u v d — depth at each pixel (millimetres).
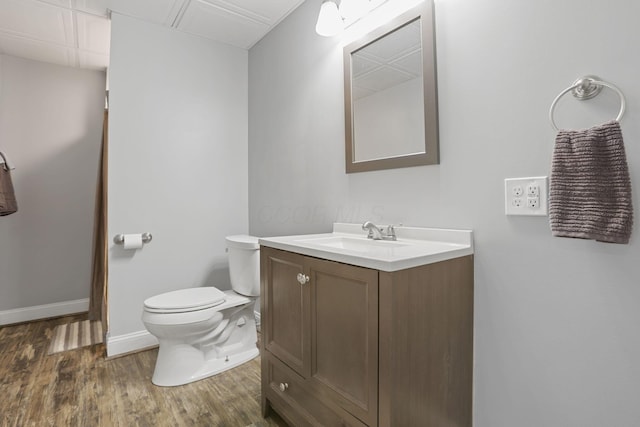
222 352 2064
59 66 3039
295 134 2256
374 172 1684
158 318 1771
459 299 1221
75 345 2361
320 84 2033
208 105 2619
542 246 1106
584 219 926
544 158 1090
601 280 984
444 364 1162
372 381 1029
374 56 1653
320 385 1243
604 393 982
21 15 2242
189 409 1618
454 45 1337
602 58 969
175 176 2469
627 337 940
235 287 2215
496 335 1227
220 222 2682
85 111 3143
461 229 1322
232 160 2742
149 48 2355
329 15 1647
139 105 2316
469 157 1294
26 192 2898
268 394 1563
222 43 2688
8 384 1824
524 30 1133
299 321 1363
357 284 1083
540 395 1116
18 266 2871
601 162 907
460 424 1240
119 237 2221
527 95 1129
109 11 2217
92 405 1634
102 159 2596
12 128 2838
